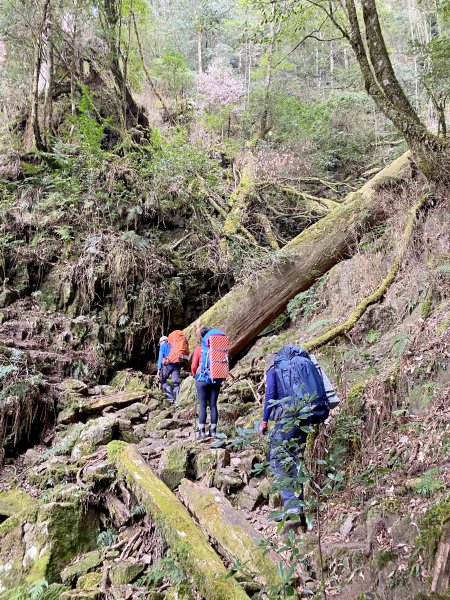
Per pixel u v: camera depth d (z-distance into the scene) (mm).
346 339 6125
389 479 3463
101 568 3615
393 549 2832
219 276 9969
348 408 4406
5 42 11211
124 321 8812
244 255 9523
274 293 8180
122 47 13141
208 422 6059
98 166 10156
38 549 3770
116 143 11836
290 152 12164
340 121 13461
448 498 2826
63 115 11453
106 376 8422
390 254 7117
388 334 5754
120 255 9086
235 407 6160
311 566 3139
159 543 3664
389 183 8070
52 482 4863
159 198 10195
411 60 12891
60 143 10117
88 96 10820
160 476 4508
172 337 7656
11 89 11438
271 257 8203
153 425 6285
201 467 4609
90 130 9984
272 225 10875
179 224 10438
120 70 12555
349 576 2916
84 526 4027
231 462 4629
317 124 13172
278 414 3623
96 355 8320
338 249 8125
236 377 7109
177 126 13117
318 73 17828
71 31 11312
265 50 15469
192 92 16484
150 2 21578
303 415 2939
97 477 4363
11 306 8539
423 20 15016
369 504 3346
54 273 8992
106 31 11469
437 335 4574
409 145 6785
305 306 8109
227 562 3330
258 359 7660
